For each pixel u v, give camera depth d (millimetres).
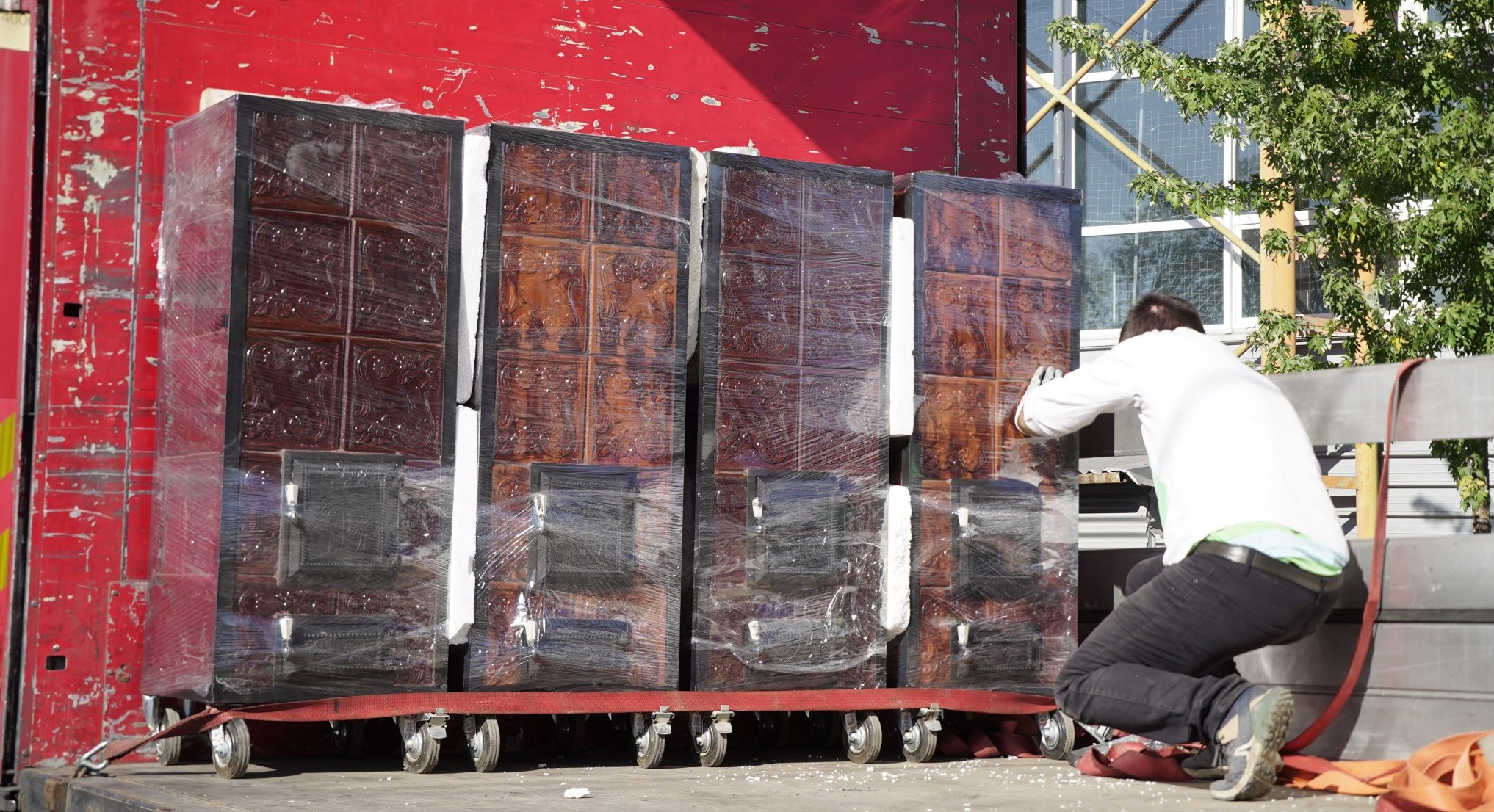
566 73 4602
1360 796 3240
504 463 3713
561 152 3834
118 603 3902
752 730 4633
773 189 4051
